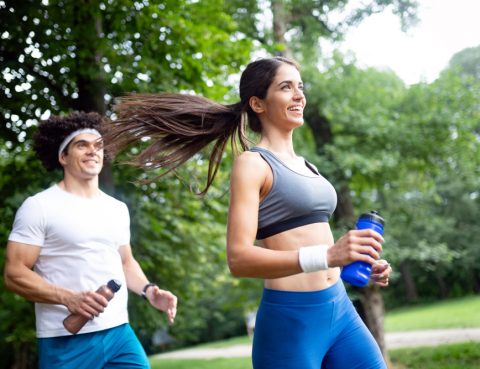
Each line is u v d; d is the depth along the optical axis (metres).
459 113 11.93
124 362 2.72
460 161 12.55
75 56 6.55
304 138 13.12
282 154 2.35
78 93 6.62
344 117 11.87
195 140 2.61
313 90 11.98
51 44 6.27
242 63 7.81
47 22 6.45
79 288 2.67
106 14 6.86
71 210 2.72
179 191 8.40
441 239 32.75
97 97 6.53
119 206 2.95
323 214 2.30
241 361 17.08
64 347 2.61
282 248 2.22
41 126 2.86
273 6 11.71
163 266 8.84
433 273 38.03
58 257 2.68
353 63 12.54
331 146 11.50
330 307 2.25
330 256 1.82
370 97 12.58
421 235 26.52
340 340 2.32
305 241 2.22
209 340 37.12
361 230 1.81
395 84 12.75
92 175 2.83
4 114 6.78
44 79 6.67
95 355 2.64
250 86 2.39
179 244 9.02
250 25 11.66
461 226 34.12
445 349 11.84
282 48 8.03
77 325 2.51
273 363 2.22
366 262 1.83
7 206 6.92
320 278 2.26
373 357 2.34
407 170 12.84
